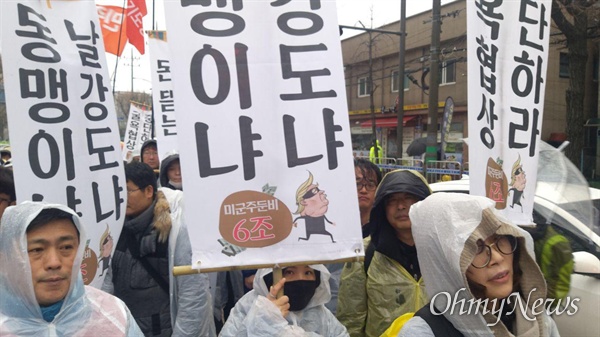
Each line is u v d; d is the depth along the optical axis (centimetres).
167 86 603
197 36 205
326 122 209
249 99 206
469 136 249
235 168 204
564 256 224
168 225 256
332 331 211
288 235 204
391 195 237
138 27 764
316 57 211
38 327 147
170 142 600
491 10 257
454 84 2003
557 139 1753
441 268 146
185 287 251
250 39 208
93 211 231
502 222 146
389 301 232
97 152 238
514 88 265
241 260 201
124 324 162
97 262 230
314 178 207
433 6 1167
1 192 246
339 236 206
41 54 220
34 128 216
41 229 148
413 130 2261
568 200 295
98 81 245
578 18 1288
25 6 218
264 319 188
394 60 2339
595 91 1819
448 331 147
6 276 146
